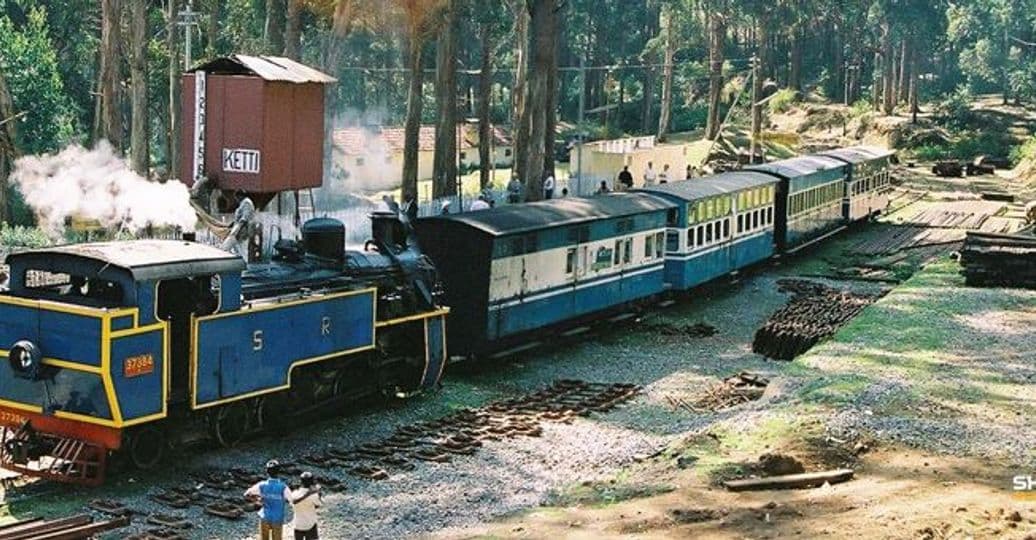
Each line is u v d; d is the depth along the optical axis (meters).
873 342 28.23
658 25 108.31
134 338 18.19
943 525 14.96
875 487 17.05
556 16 46.50
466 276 27.23
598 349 31.16
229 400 20.06
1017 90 109.75
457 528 17.08
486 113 56.00
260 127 27.22
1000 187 73.25
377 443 21.67
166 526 16.80
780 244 45.41
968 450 19.05
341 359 23.16
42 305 18.22
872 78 126.44
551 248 29.75
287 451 20.97
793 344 30.03
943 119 101.69
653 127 104.62
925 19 98.81
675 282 36.69
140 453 19.14
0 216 39.44
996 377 24.59
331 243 23.31
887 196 60.78
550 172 48.81
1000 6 114.38
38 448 18.67
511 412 24.27
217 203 27.80
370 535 16.89
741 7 95.69
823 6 105.56
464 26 75.25
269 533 15.35
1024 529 14.78
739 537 15.05
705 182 40.28
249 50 57.31
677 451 20.02
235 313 20.05
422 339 25.16
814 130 101.81
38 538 14.42
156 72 60.06
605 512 16.84
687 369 28.98
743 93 107.25
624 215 33.00
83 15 62.16
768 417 21.02
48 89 51.31
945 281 37.62
